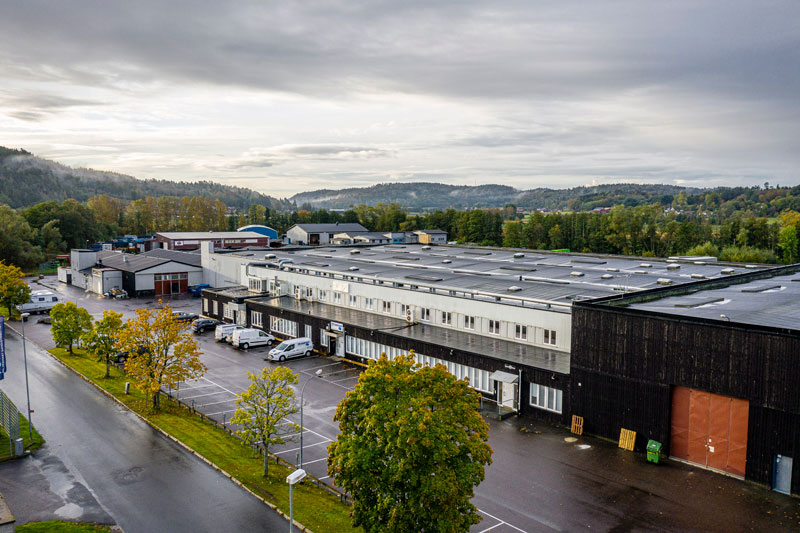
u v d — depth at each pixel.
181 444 40.25
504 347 51.91
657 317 37.69
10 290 90.50
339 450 25.36
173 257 133.62
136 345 46.50
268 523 29.70
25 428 43.00
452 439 24.42
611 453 38.50
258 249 122.50
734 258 140.50
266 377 36.56
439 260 88.31
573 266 79.62
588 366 41.66
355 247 117.88
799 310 41.84
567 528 28.95
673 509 30.78
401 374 26.02
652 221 170.50
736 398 34.50
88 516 30.30
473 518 24.48
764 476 33.38
